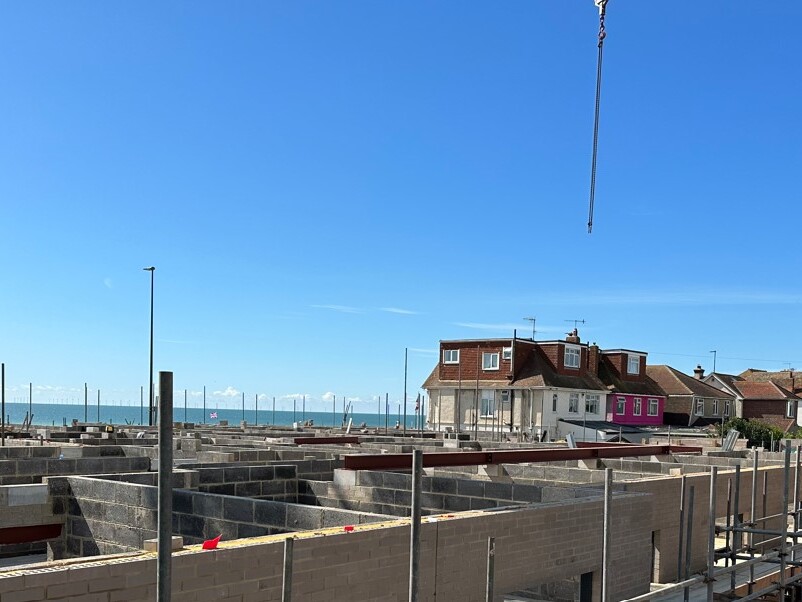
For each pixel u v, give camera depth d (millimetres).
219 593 9070
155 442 33406
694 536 21172
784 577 14180
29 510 15219
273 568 9570
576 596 17031
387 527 10828
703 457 31062
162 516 4695
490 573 9789
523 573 12859
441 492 17203
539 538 13227
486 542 12203
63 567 8125
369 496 18281
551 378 56906
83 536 15336
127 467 21844
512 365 57594
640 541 15805
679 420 70312
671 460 31875
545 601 17547
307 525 12250
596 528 14539
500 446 38344
